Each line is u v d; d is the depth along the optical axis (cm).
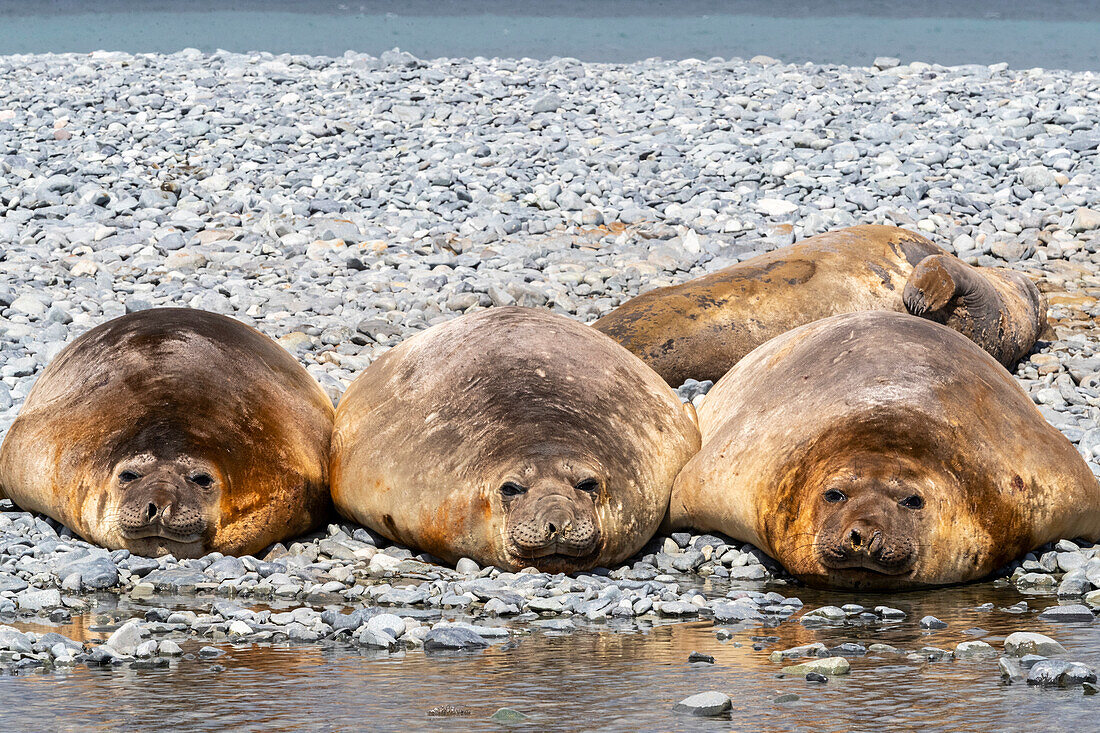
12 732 1733
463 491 2756
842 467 2633
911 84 8762
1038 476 2730
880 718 1736
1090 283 5262
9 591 2541
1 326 4506
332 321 4709
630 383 3120
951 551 2605
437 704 1844
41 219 5966
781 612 2433
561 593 2553
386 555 2842
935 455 2642
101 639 2236
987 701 1800
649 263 5412
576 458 2733
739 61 10012
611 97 8262
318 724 1759
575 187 6338
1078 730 1667
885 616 2375
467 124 7638
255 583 2641
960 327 4259
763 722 1731
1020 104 7894
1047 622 2291
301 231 5819
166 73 9025
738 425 3011
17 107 7950
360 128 7569
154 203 6138
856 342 2991
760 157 6856
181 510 2758
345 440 3133
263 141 7206
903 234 4578
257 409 3056
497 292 4912
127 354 3098
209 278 5209
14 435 3125
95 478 2867
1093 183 6397
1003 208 6081
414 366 3133
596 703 1833
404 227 5834
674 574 2816
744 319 4188
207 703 1859
